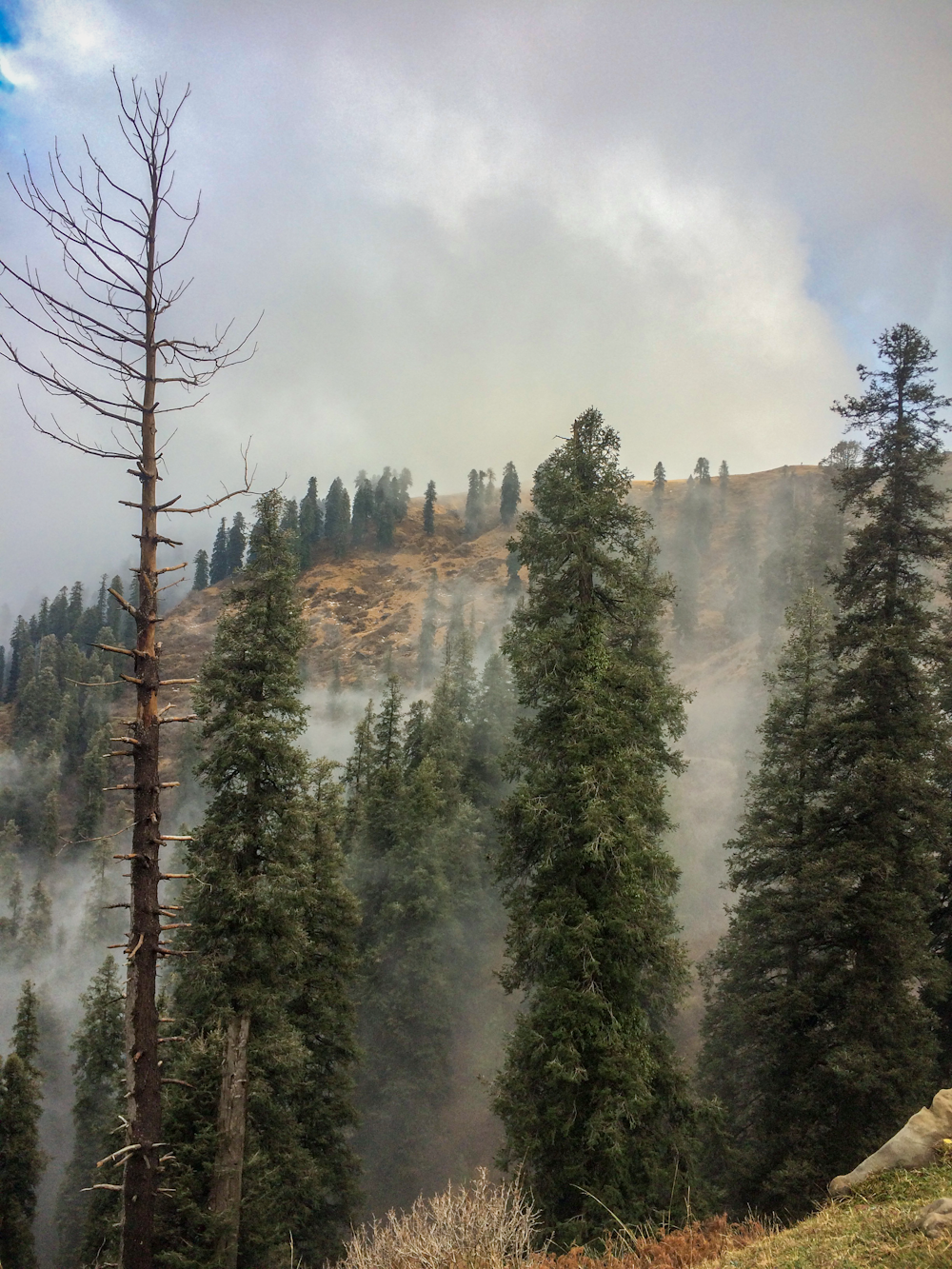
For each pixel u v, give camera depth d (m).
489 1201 7.31
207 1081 16.56
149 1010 9.62
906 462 18.36
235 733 17.23
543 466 16.50
